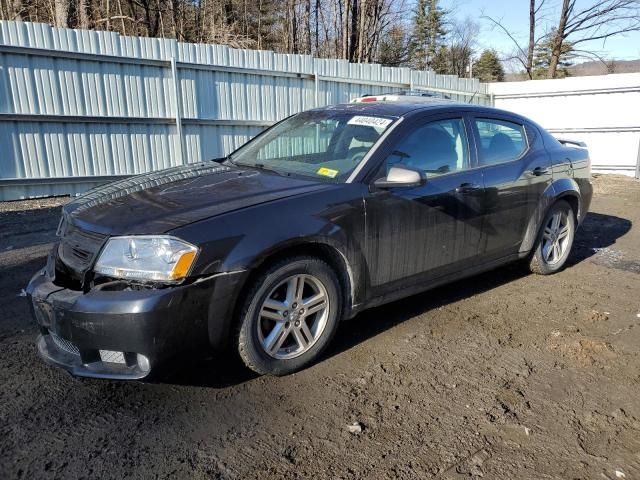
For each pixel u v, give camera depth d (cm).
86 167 882
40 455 245
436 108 411
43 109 827
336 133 398
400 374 325
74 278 292
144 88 915
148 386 306
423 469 242
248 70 1014
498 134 456
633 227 764
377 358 345
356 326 394
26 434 260
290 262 308
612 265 568
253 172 377
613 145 1329
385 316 414
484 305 441
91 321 263
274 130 455
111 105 887
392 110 402
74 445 253
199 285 272
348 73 1179
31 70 807
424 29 4109
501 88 1498
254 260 288
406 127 380
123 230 280
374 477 236
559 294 471
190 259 270
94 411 281
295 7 2712
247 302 295
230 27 2288
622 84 1285
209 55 967
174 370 279
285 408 287
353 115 411
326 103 1158
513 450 257
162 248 269
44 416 275
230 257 281
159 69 923
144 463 242
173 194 327
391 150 366
